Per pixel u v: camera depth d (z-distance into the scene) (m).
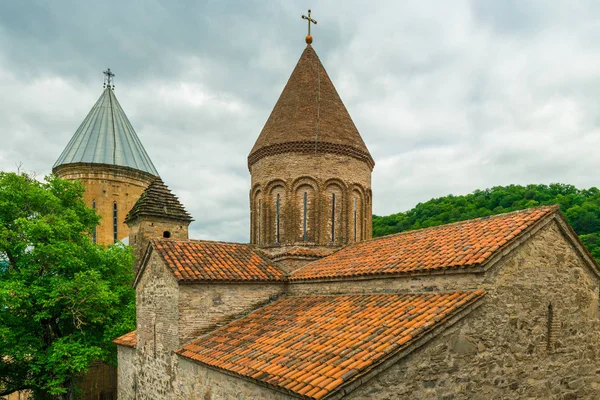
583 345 11.70
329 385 7.62
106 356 22.27
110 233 39.75
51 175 23.77
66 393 21.42
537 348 10.55
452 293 10.14
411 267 11.25
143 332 16.75
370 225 19.98
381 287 12.20
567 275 11.46
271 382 8.61
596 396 11.87
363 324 10.19
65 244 19.97
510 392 9.88
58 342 19.34
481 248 10.34
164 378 14.62
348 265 14.06
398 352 8.19
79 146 40.88
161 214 29.06
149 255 16.38
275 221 18.53
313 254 16.95
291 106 19.17
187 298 14.00
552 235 11.20
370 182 20.17
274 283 15.59
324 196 18.08
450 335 9.02
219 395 11.15
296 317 12.64
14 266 20.48
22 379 21.39
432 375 8.66
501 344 9.81
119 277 24.41
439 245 12.05
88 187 39.72
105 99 44.22
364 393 7.84
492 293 9.75
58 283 18.97
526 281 10.47
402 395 8.25
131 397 17.70
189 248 16.23
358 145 19.06
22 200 21.05
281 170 18.33
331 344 9.56
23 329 19.64
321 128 18.44
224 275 14.70
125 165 41.19
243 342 11.91
